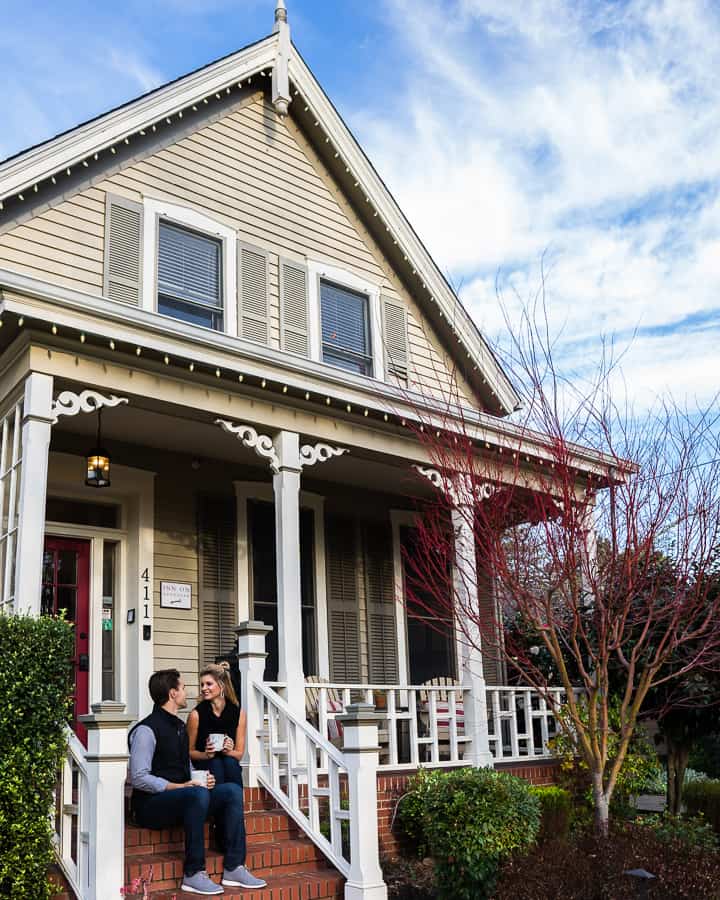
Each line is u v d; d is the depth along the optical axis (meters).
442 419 8.99
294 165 11.39
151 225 9.73
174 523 9.68
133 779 5.93
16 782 5.20
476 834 6.23
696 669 8.59
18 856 5.13
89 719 5.41
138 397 7.40
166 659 9.24
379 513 11.70
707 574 7.80
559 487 8.11
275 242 10.89
